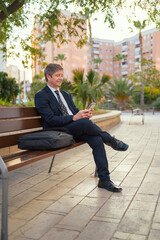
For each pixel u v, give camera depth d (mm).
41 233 1780
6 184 1545
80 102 10656
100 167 2748
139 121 13453
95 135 2789
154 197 2480
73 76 9969
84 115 2779
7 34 5375
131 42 75938
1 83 9320
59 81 3080
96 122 7523
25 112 2811
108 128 9367
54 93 3119
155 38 65688
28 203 2373
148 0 4758
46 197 2525
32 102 9086
